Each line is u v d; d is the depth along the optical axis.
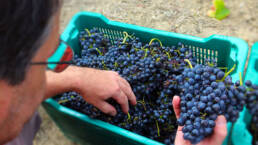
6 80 0.51
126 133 1.33
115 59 1.62
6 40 0.45
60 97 1.71
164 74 1.48
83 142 1.98
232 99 1.05
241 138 1.07
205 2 2.69
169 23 2.60
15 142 1.15
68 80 1.32
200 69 1.20
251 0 2.65
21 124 0.73
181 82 1.29
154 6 2.74
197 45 1.56
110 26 1.78
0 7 0.43
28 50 0.49
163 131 1.48
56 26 0.56
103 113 1.46
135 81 1.46
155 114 1.43
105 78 1.32
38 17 0.47
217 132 1.01
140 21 2.66
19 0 0.44
